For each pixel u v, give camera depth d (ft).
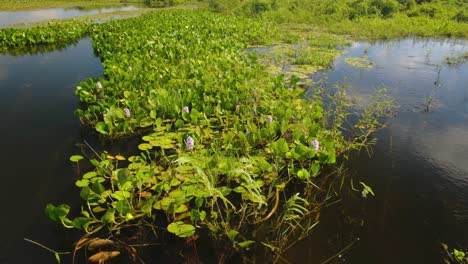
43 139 14.75
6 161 12.98
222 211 9.93
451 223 9.55
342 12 54.65
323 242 8.86
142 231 9.16
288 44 36.68
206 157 11.37
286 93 17.90
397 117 16.47
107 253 8.38
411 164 12.42
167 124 14.07
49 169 12.37
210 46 29.58
